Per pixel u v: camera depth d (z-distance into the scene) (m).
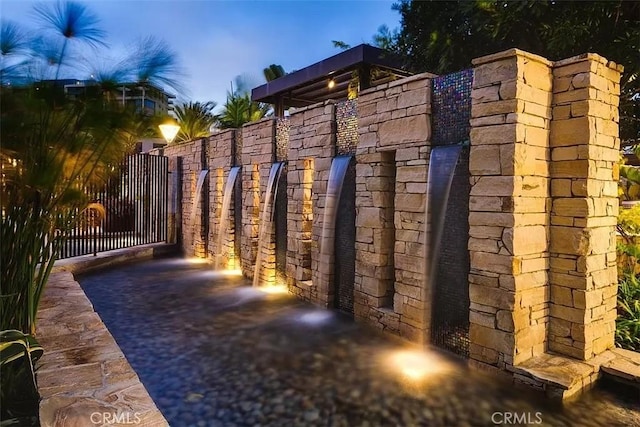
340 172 5.62
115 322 5.38
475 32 6.70
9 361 2.63
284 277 7.16
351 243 5.64
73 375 3.13
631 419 3.15
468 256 4.06
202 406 3.29
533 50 6.43
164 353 4.35
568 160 3.65
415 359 4.21
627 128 6.68
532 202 3.63
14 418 2.57
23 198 3.21
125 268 9.06
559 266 3.76
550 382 3.30
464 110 4.05
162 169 11.52
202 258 10.07
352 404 3.35
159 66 3.19
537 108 3.62
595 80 3.55
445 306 4.27
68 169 3.30
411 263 4.54
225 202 8.91
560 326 3.77
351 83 9.55
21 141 2.94
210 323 5.36
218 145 9.33
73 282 6.22
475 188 3.78
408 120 4.55
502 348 3.62
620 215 5.85
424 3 7.26
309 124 6.28
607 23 5.83
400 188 4.68
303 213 6.48
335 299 5.94
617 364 3.58
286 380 3.76
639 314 4.49
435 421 3.13
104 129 3.17
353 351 4.44
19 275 3.36
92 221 9.16
